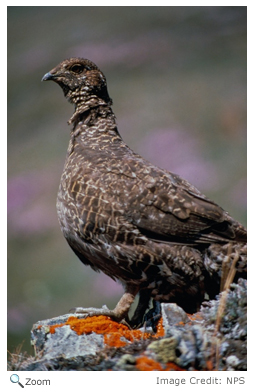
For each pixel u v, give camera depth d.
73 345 6.58
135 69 37.91
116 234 7.24
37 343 6.90
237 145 26.59
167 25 44.69
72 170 7.84
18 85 42.84
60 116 36.56
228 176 24.80
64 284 22.42
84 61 8.89
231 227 7.29
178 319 6.51
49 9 57.44
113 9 51.81
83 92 8.80
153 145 27.89
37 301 21.58
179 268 7.21
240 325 6.13
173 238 7.23
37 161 30.97
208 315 6.37
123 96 34.28
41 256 24.58
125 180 7.42
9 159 32.16
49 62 43.91
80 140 8.52
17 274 23.67
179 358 5.90
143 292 7.97
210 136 27.75
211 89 32.44
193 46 39.62
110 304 20.67
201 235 7.22
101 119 8.73
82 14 53.09
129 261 7.27
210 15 45.06
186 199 7.31
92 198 7.38
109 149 8.14
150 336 6.67
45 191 27.77
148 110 31.48
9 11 59.44
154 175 7.50
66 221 7.68
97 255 7.52
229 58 36.41
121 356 6.12
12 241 25.91
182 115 30.48
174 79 35.00
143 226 7.21
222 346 6.00
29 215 26.52
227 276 7.10
